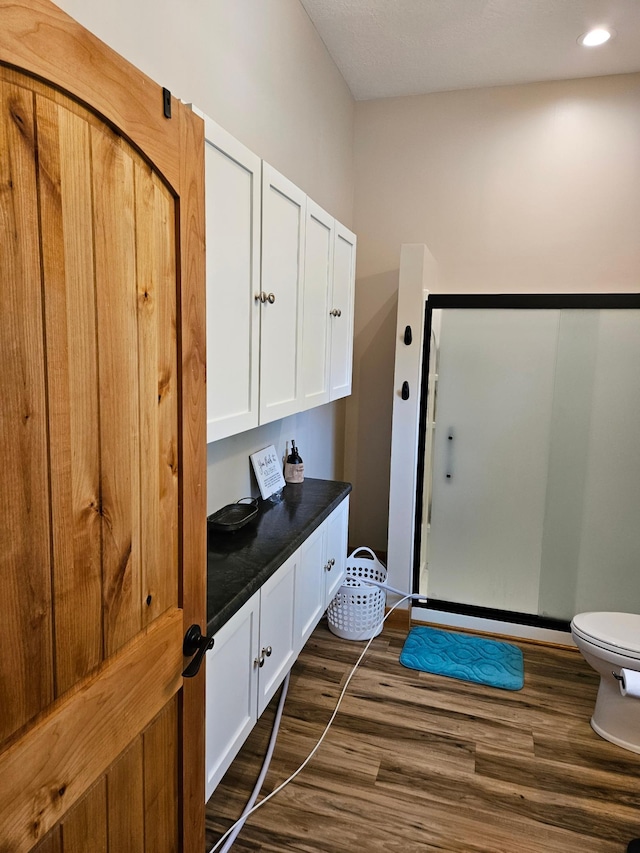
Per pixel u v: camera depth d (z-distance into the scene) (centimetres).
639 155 313
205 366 120
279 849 166
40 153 72
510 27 267
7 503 71
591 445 282
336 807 182
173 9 158
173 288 106
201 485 121
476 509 302
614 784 194
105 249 86
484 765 202
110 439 90
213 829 172
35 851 79
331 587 258
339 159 331
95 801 93
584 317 276
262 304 174
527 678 259
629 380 274
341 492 259
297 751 207
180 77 164
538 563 296
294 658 206
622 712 213
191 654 120
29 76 69
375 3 250
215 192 142
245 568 168
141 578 102
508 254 340
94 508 87
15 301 70
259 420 178
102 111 82
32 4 68
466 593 309
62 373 79
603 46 283
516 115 329
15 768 74
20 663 74
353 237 277
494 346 290
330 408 347
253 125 214
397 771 198
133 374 95
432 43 284
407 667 265
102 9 131
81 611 86
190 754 124
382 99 350
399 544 305
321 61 286
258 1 211
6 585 71
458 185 343
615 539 283
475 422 297
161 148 98
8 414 70
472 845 169
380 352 370
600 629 220
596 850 169
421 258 286
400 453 301
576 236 327
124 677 98
